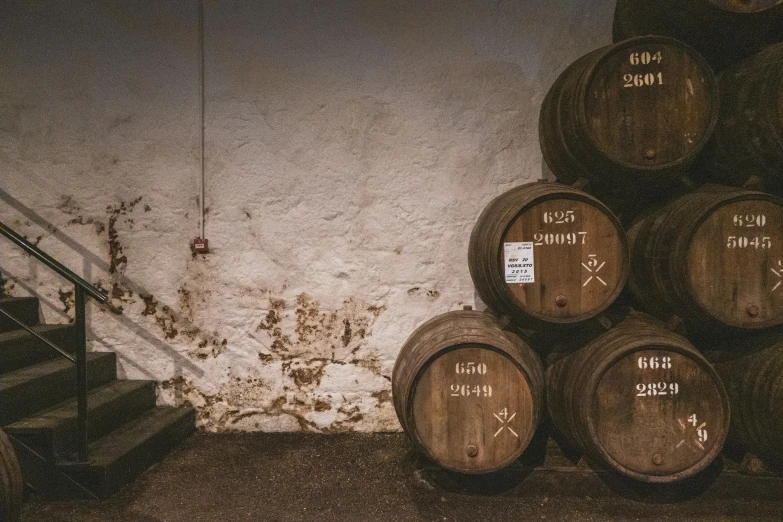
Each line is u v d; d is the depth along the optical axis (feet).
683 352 9.39
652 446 9.43
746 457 10.18
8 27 13.74
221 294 13.52
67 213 13.69
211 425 13.53
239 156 13.47
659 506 9.96
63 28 13.66
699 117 10.11
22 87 13.74
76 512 9.41
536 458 10.78
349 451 12.33
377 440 12.98
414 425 9.57
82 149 13.65
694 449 9.46
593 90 10.03
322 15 13.38
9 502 7.39
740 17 9.94
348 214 13.38
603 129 10.05
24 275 13.75
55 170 13.70
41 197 13.73
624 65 10.03
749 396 9.62
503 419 9.68
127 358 13.65
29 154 13.73
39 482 9.70
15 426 9.72
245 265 13.48
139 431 11.63
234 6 13.44
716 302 9.54
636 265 10.80
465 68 13.24
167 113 13.53
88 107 13.65
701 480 10.19
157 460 11.61
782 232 9.57
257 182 13.46
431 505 9.94
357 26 13.33
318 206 13.41
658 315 10.67
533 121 13.19
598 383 9.39
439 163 13.29
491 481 10.40
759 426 9.45
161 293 13.58
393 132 13.33
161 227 13.57
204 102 13.50
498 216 10.52
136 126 13.58
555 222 9.98
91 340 13.66
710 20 10.12
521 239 9.96
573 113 10.25
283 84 13.41
